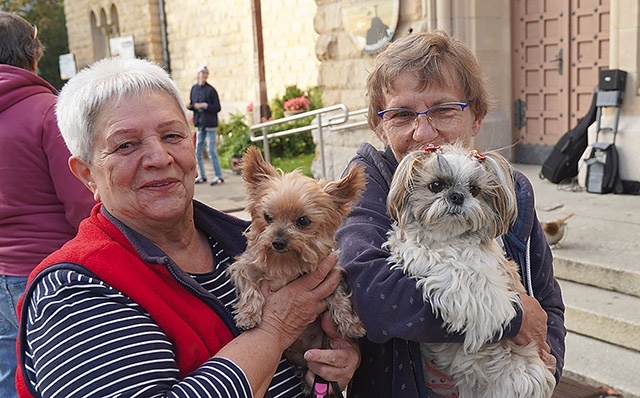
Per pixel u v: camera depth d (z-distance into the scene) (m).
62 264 1.81
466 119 2.29
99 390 1.63
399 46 2.27
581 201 6.85
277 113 15.49
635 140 6.91
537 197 7.10
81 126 1.97
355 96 9.07
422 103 2.21
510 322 1.90
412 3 8.05
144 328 1.76
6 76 2.98
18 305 1.95
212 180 12.35
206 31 17.97
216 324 1.96
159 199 1.98
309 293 1.95
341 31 9.10
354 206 2.15
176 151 2.01
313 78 16.16
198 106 11.82
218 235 2.28
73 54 22.31
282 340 1.92
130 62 2.06
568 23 8.41
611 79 6.93
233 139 14.70
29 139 2.93
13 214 3.00
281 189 1.91
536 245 2.35
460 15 7.90
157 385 1.69
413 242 1.98
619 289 4.91
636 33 6.76
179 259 2.13
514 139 9.29
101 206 2.12
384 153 2.34
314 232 1.91
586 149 7.41
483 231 1.97
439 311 1.84
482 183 1.94
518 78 9.09
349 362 2.04
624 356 4.38
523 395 1.95
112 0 20.97
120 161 1.94
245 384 1.77
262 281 2.00
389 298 1.89
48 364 1.67
